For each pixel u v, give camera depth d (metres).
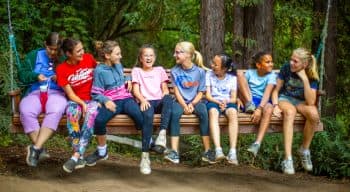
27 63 5.56
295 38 9.05
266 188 5.94
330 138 7.49
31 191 5.10
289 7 8.36
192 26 10.02
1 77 7.60
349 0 8.55
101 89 5.32
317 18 8.20
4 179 5.32
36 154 5.16
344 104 9.12
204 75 5.56
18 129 5.36
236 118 5.40
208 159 5.41
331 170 7.03
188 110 5.36
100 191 5.34
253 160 7.26
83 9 10.52
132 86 5.48
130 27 11.89
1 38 8.42
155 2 9.38
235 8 7.97
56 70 5.27
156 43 11.83
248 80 5.78
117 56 5.36
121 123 5.31
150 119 5.24
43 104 5.27
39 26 9.49
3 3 8.97
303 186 6.18
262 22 7.87
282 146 7.37
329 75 8.12
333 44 8.12
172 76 5.56
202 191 5.61
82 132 5.16
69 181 5.58
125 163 6.69
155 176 6.05
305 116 5.54
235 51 8.00
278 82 5.69
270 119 5.49
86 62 5.43
